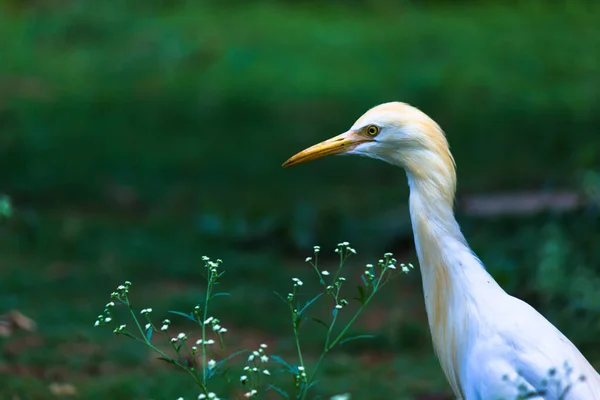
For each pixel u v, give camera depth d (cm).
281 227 1335
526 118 2105
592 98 2258
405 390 777
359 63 2605
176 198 1588
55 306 1014
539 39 2803
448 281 572
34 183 1642
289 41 2778
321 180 1723
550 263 1015
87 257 1237
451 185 580
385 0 3284
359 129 600
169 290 1111
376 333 942
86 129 2028
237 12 3112
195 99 2292
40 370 818
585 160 1294
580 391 517
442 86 2373
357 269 1212
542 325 545
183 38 2755
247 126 2103
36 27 2869
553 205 1240
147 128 2075
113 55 2680
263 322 985
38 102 2228
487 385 533
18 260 1218
